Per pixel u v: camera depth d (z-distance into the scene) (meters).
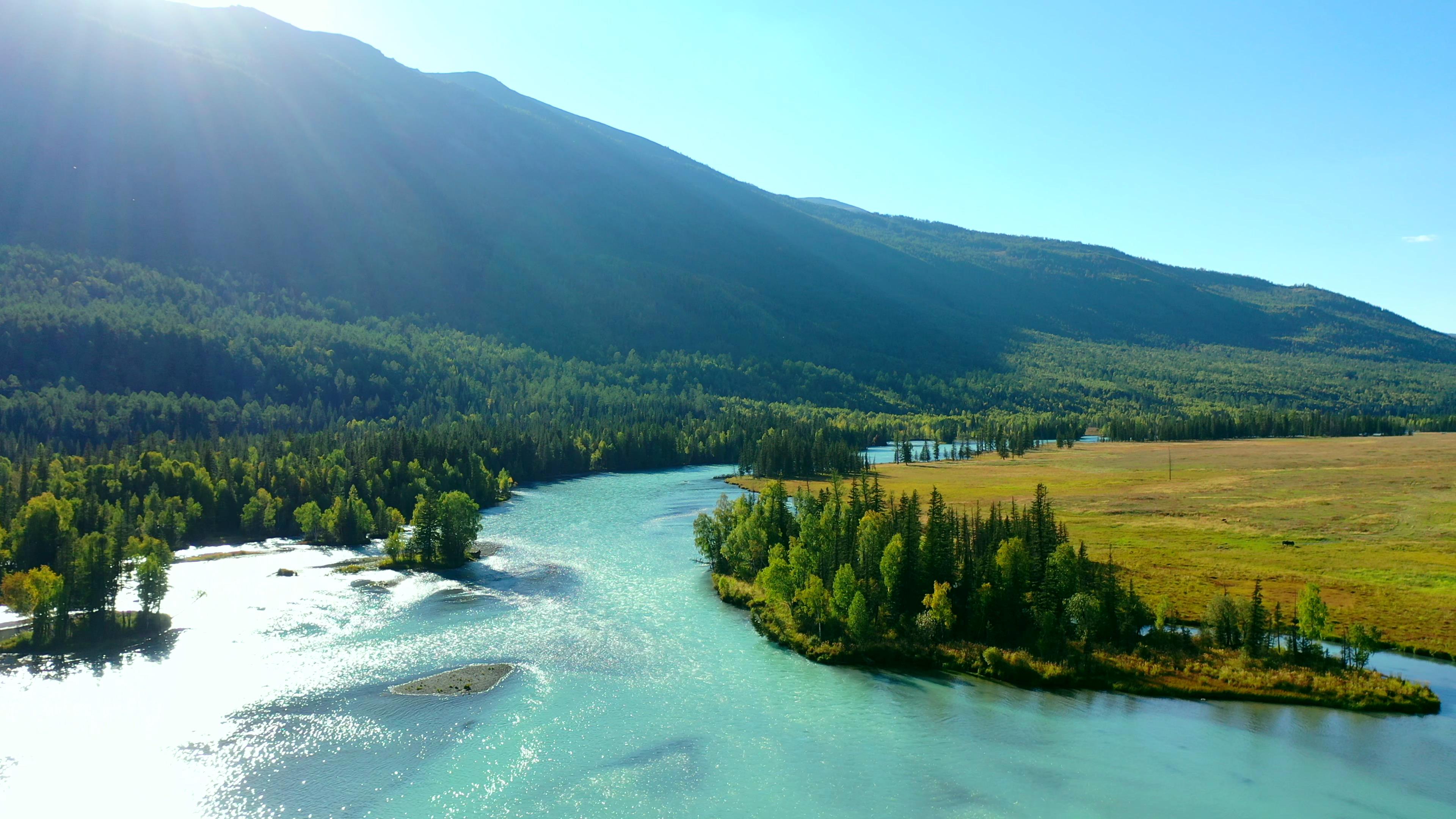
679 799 56.72
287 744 64.56
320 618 97.62
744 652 86.81
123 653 83.75
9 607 96.50
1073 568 90.94
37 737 64.75
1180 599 101.75
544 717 70.00
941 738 66.62
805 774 60.47
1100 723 69.62
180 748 63.59
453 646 87.81
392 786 58.22
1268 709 72.38
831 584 97.38
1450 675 80.31
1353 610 97.19
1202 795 57.84
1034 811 55.62
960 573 94.00
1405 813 55.66
